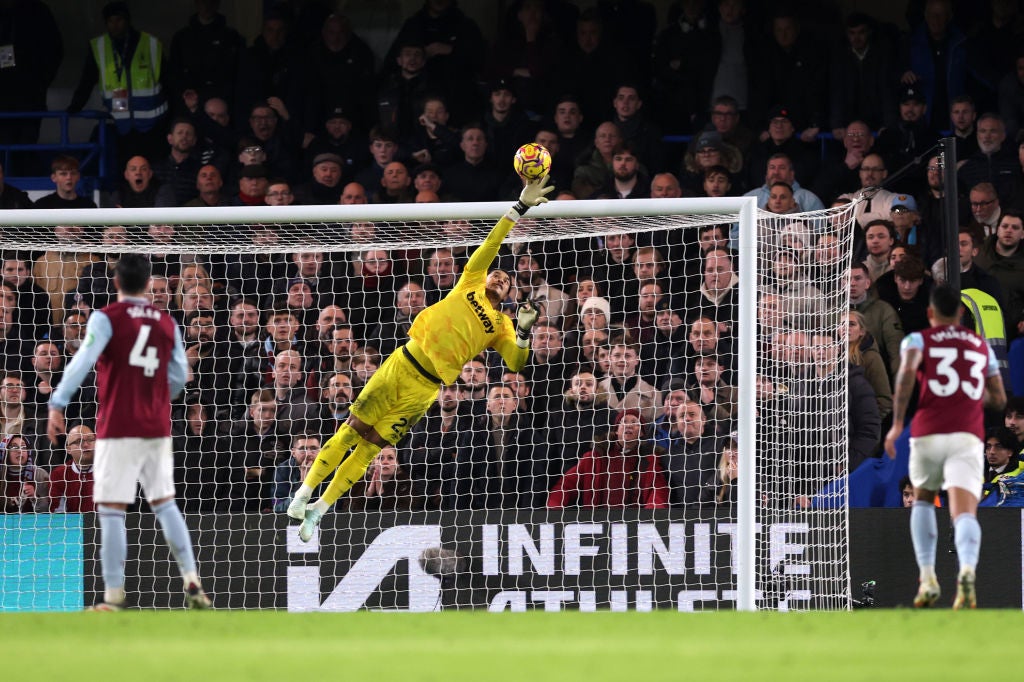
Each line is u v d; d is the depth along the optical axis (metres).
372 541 30.80
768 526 30.38
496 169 39.34
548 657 14.14
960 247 34.09
